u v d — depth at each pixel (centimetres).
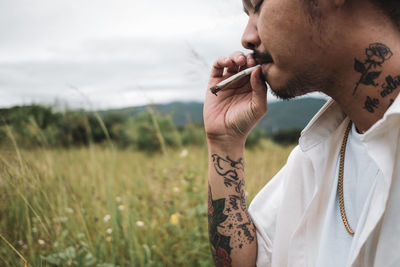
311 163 108
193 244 223
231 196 121
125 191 326
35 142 359
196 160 425
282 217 112
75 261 209
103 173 374
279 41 83
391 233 76
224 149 121
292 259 105
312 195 108
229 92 123
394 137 77
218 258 123
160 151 718
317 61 82
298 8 79
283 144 489
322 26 79
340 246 92
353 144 96
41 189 240
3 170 223
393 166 77
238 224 120
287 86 90
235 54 120
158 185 339
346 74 83
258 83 109
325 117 104
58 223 232
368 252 82
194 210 237
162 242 251
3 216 230
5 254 206
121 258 229
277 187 125
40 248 214
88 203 291
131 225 240
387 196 75
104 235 246
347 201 94
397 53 78
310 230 103
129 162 564
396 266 75
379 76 79
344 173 97
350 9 78
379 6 78
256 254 120
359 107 86
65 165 381
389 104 80
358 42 79
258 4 87
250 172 314
